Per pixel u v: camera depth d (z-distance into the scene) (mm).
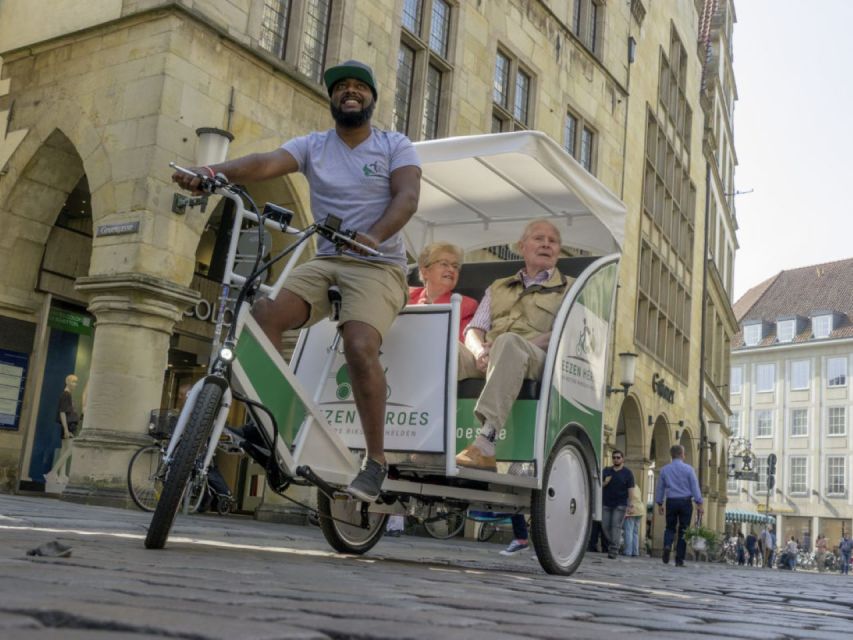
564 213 7328
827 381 65062
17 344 12344
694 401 33250
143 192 10898
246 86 12086
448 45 16828
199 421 3789
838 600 5988
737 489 67875
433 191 7277
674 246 30328
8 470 12180
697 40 34094
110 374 10641
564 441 5789
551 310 6250
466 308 6570
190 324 14078
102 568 2641
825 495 63625
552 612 2645
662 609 3354
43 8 12438
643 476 25578
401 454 5312
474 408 5742
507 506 5930
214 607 1883
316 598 2324
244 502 14289
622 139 24062
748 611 3766
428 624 1934
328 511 5461
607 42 23281
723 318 43438
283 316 4379
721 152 42750
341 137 4613
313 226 4082
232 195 4105
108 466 10352
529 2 19312
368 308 4430
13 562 2521
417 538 12633
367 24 14164
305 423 4484
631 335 24703
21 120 12352
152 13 11250
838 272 71562
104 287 10711
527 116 19641
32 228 12469
